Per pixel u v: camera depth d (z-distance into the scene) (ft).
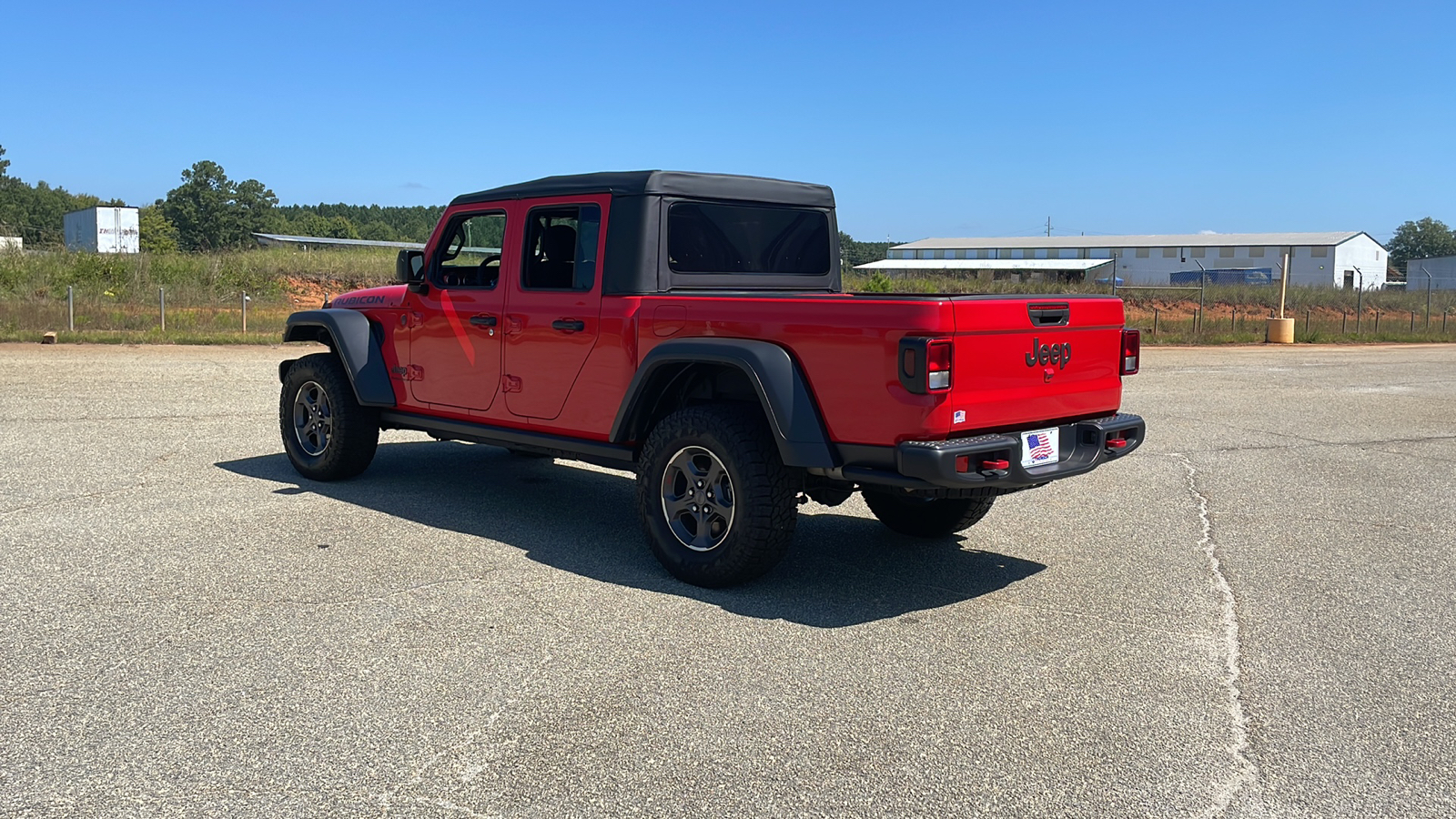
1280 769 10.71
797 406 15.29
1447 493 24.62
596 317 18.12
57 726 11.16
